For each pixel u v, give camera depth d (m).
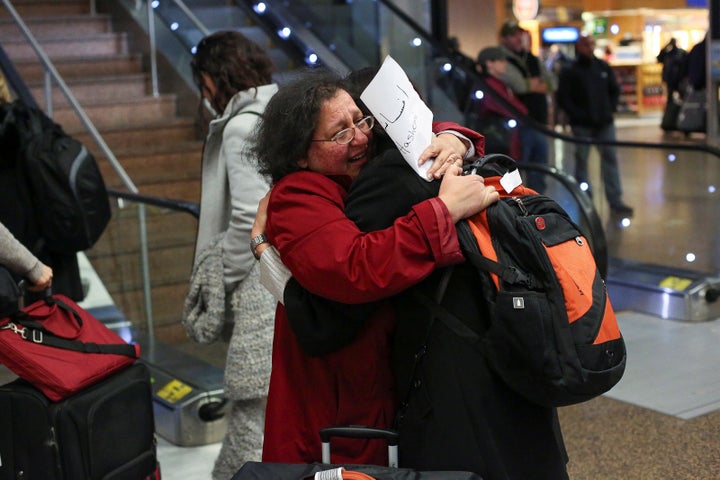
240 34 3.03
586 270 1.82
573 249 1.84
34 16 9.17
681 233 6.04
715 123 9.45
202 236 3.05
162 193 7.15
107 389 2.90
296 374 2.12
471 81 7.84
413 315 1.93
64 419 2.76
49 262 3.87
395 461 1.93
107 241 5.55
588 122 8.83
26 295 3.77
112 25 9.15
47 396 2.77
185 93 8.06
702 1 14.81
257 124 2.13
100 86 8.20
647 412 3.93
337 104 1.94
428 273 1.81
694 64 10.41
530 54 8.94
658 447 3.55
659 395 4.13
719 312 5.45
